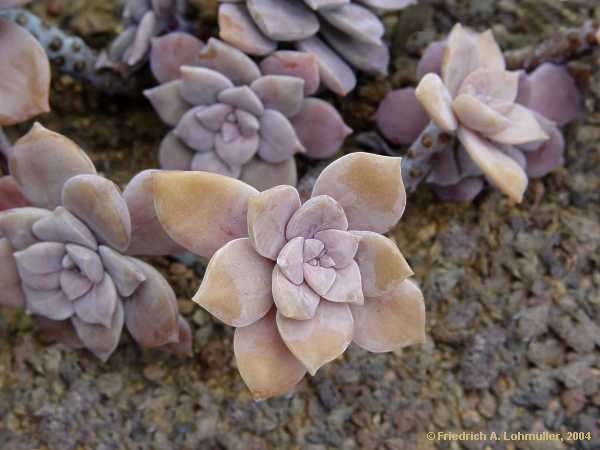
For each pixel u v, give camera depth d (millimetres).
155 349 285
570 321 291
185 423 274
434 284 301
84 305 237
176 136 285
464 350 290
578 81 305
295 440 274
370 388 285
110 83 316
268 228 201
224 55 262
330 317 210
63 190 221
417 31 344
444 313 298
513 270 303
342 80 282
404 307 218
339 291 208
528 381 285
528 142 292
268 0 261
